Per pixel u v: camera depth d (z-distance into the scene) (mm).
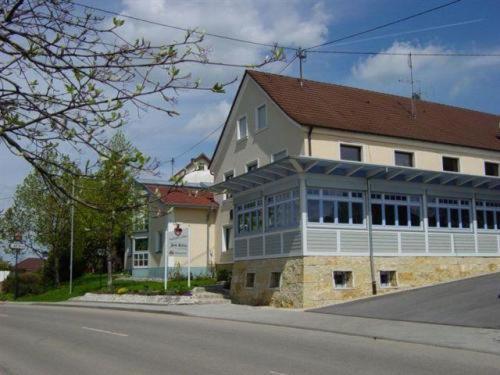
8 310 27031
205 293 27250
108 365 10469
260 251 24578
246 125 30656
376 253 23156
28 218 42406
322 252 21969
